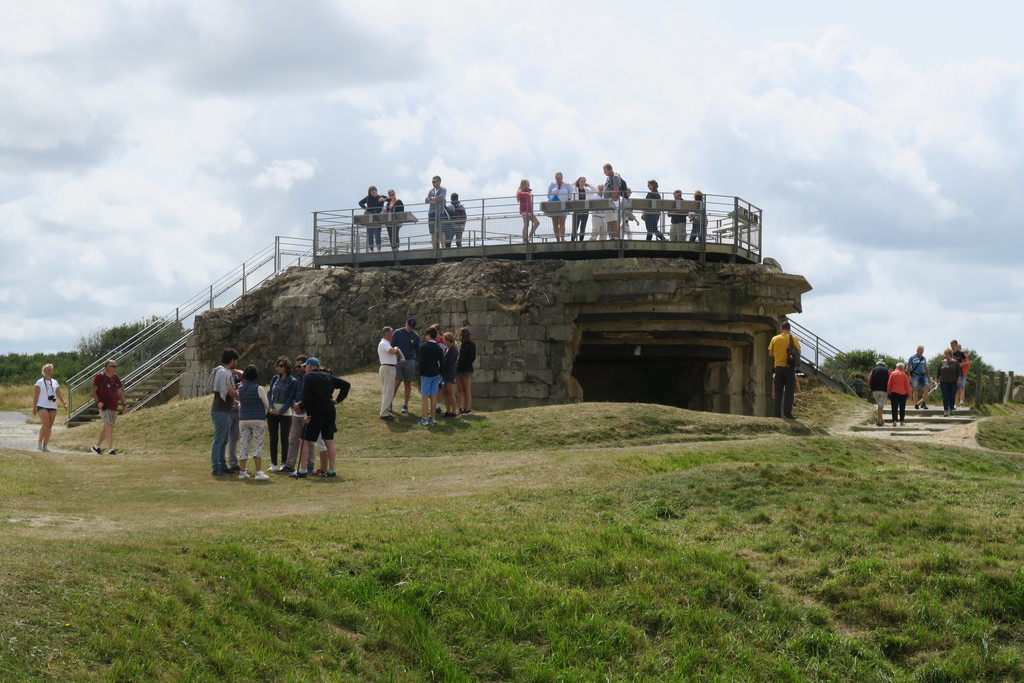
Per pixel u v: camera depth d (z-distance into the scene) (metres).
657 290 29.33
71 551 9.28
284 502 14.65
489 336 29.81
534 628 9.54
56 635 7.53
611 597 10.08
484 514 12.73
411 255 33.22
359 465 19.38
